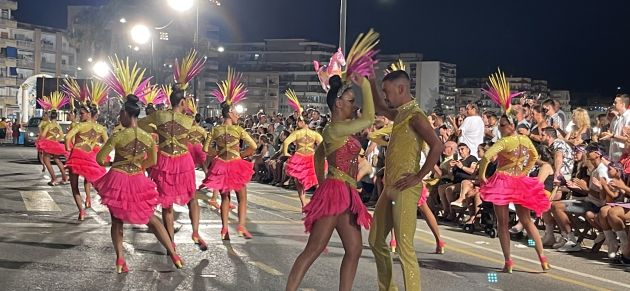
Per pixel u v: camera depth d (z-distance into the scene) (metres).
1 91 77.00
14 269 7.48
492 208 11.08
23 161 25.05
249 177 9.93
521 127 8.34
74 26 67.50
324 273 7.75
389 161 5.98
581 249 10.18
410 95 6.02
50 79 32.81
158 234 7.72
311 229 5.79
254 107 97.81
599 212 9.48
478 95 73.00
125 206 7.36
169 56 52.00
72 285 6.86
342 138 5.75
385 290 6.12
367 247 9.70
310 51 96.94
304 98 95.94
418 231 11.55
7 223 10.64
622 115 11.55
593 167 10.07
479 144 13.12
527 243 10.81
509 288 7.45
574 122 12.44
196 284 7.06
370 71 5.77
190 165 8.81
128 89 9.02
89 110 11.44
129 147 7.45
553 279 8.03
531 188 8.19
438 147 5.71
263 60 98.56
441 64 76.88
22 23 78.75
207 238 9.91
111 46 57.81
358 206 5.76
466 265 8.69
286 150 12.16
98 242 9.26
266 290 6.88
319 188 5.82
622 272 8.67
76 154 11.23
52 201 13.52
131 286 6.89
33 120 37.66
